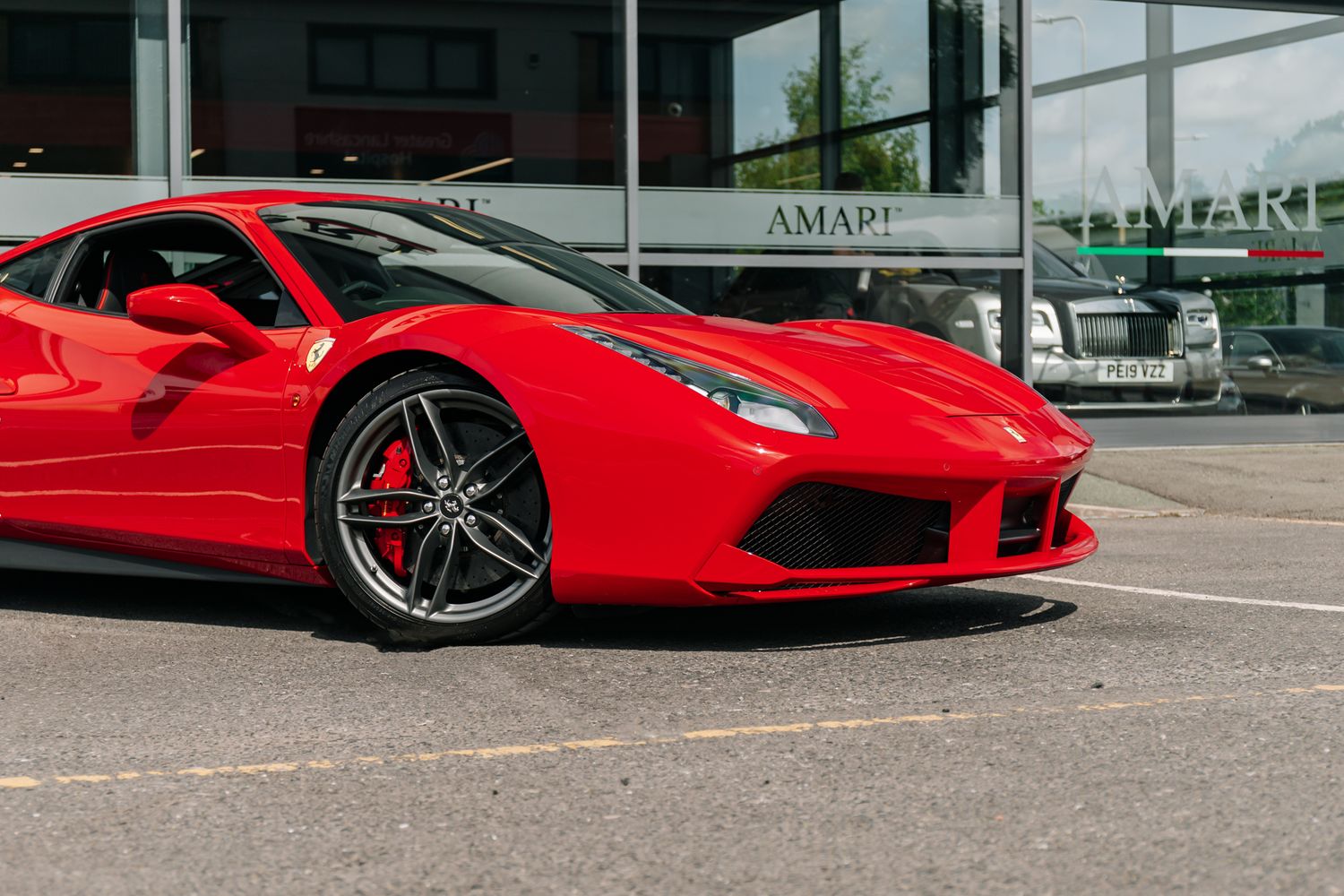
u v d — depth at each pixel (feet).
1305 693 7.84
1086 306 24.30
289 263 10.38
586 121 21.97
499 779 6.43
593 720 7.44
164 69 20.45
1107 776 6.30
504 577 9.41
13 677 8.69
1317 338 25.75
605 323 9.50
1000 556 9.50
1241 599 11.26
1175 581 12.37
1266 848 5.35
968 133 23.67
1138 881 5.06
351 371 9.54
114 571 10.94
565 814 5.91
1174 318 24.84
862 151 23.18
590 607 9.27
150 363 10.46
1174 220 24.94
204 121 20.61
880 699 7.82
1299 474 21.47
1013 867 5.21
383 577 9.59
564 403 8.90
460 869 5.31
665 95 22.26
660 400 8.74
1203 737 6.90
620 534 8.77
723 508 8.54
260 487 9.89
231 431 9.96
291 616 10.68
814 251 22.97
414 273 10.61
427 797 6.17
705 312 22.52
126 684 8.47
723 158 22.52
